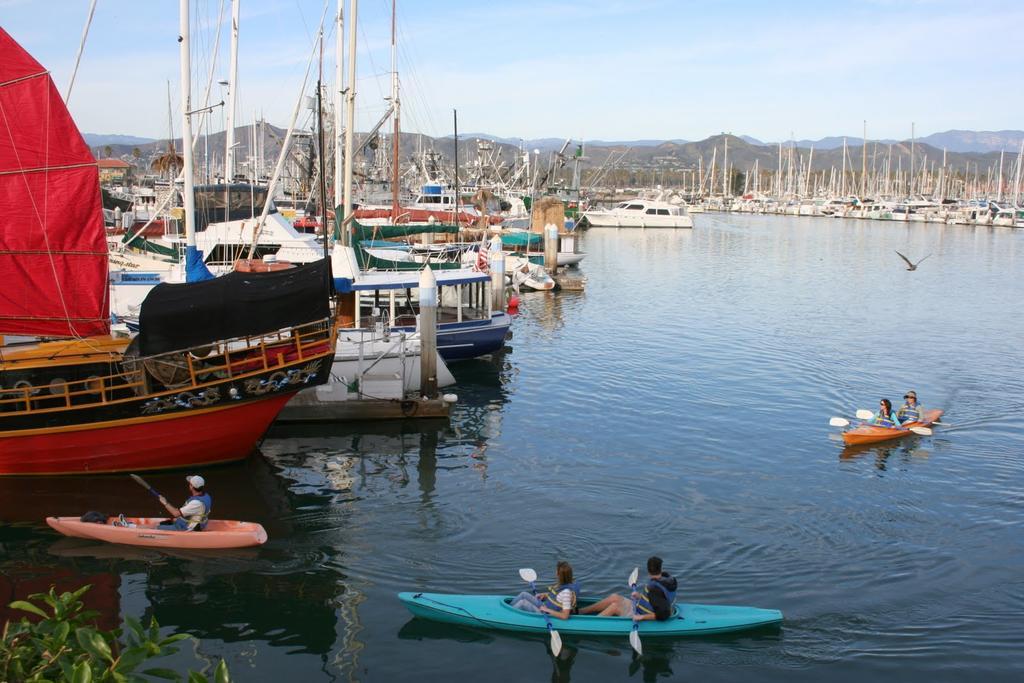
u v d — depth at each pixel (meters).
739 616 16.66
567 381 36.69
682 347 44.47
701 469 25.61
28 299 23.22
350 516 21.88
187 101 29.36
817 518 21.92
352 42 38.66
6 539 20.27
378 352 31.12
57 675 8.97
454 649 16.03
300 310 23.89
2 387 22.97
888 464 26.20
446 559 19.48
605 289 68.38
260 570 18.92
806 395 34.66
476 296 40.41
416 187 116.19
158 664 15.39
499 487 23.95
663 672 15.34
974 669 15.39
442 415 30.42
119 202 76.06
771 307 58.91
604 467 25.72
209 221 49.56
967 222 160.38
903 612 17.31
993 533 21.16
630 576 16.98
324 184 26.02
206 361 24.36
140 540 19.92
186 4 28.94
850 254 102.12
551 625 16.33
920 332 49.66
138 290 37.66
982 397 34.59
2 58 22.27
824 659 15.71
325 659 15.63
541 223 92.62
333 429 29.23
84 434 23.31
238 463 25.52
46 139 22.75
